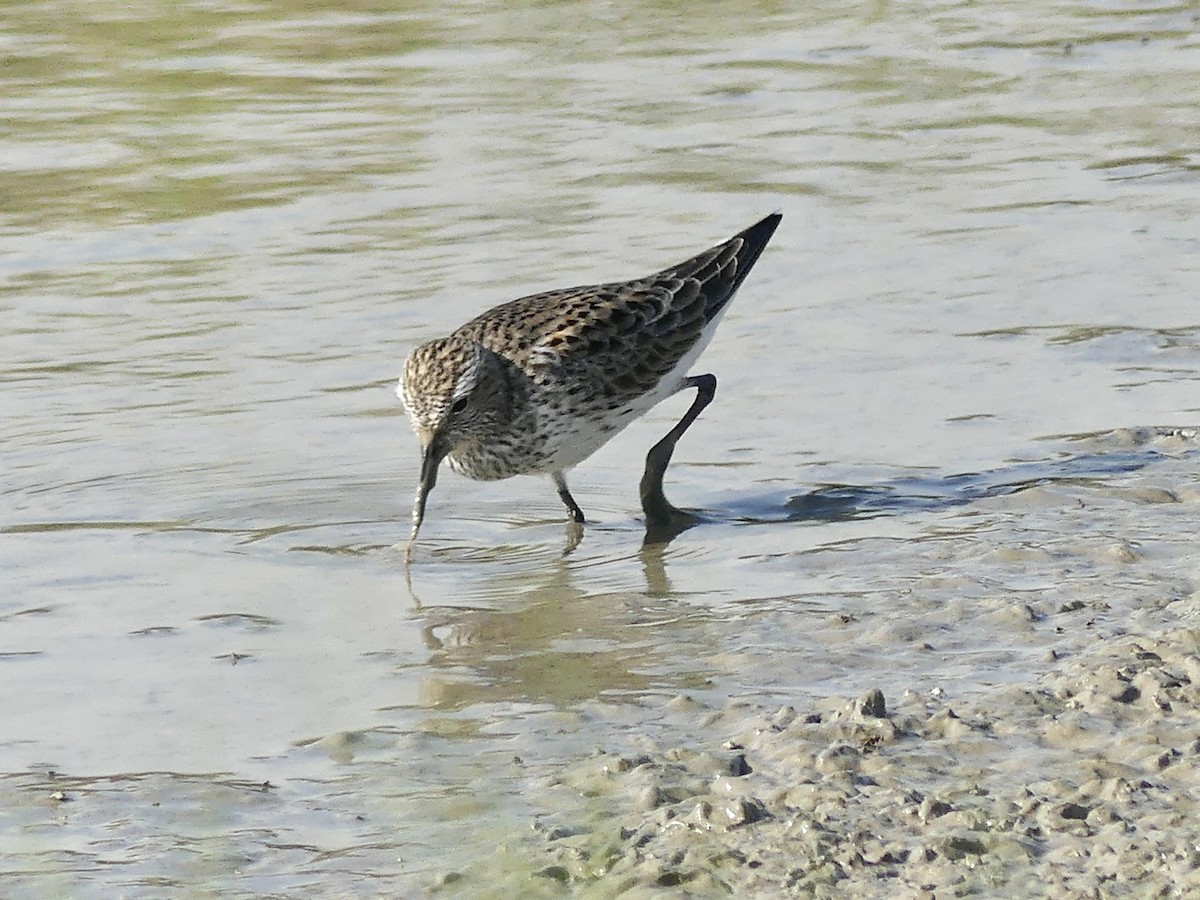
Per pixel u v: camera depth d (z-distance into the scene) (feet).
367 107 93.50
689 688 37.91
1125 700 34.81
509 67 101.19
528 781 33.68
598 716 36.65
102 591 44.91
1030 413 55.57
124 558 47.16
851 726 34.30
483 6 114.42
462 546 48.37
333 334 64.34
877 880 28.94
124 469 53.31
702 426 56.39
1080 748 33.22
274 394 59.21
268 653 40.86
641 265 70.23
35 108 93.81
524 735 35.86
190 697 38.37
